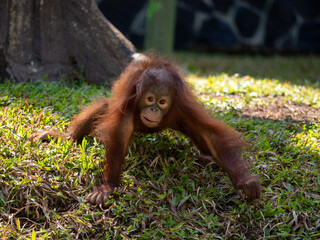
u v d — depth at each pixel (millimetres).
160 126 5598
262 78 12914
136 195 4965
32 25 8523
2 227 4453
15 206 4785
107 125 5156
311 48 21859
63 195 4879
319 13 21891
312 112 7996
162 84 4988
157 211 4957
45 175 5047
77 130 5922
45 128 6031
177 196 5152
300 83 11172
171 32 15344
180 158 5789
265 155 5969
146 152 5867
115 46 9062
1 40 8258
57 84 8242
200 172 5637
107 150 5082
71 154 5379
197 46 21625
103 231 4676
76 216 4660
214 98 8539
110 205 4891
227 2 21516
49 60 8742
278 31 22109
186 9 21500
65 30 8828
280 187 5406
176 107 5367
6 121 5875
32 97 7094
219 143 5234
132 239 4520
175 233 4695
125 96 5180
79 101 7242
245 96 9008
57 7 8664
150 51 5945
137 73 5219
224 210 5109
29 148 5383
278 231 4863
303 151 6039
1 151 5215
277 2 21547
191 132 5707
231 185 5391
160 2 14875
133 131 5582
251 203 5090
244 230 4891
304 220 4891
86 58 9016
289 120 7355
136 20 20672
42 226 4637
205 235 4680
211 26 21859
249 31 22000
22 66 8461
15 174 4953
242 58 18953
